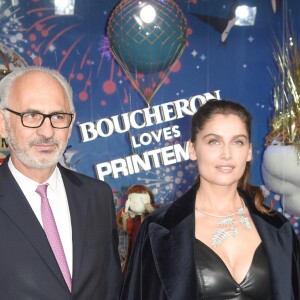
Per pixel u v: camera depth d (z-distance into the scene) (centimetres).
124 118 358
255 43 365
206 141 192
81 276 182
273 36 366
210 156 191
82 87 353
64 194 196
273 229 196
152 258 196
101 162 358
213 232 192
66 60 350
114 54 353
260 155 369
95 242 193
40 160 178
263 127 368
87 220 195
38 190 185
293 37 366
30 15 346
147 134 361
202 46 361
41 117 179
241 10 363
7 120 181
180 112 362
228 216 198
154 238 196
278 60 366
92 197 202
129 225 358
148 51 351
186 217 196
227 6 362
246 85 365
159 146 363
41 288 172
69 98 191
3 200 179
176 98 361
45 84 182
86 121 354
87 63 353
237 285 182
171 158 364
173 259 189
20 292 170
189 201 201
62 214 191
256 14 364
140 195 359
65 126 184
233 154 190
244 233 194
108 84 356
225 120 190
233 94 365
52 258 176
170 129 362
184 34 357
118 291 201
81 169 355
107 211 206
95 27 352
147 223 203
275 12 366
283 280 186
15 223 176
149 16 349
